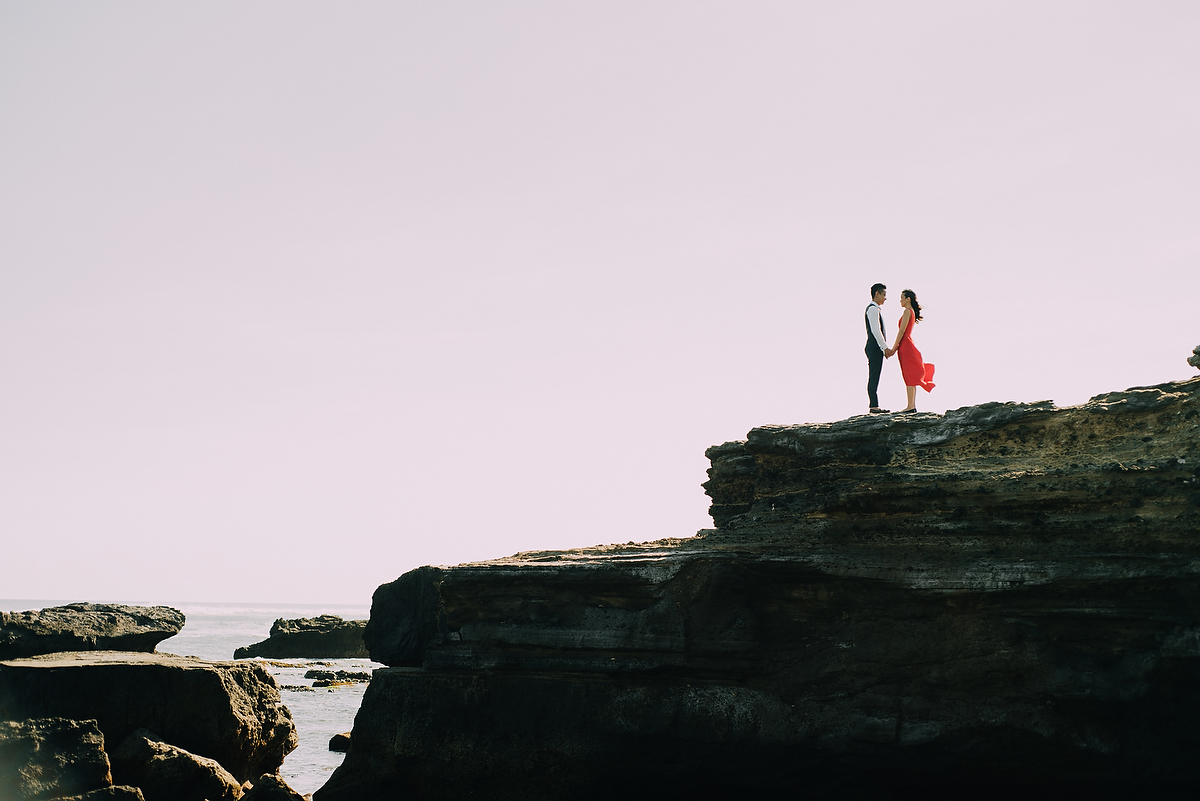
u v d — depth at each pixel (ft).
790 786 54.60
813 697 54.08
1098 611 48.91
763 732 53.83
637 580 57.16
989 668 50.39
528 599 60.80
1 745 54.90
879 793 53.72
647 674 56.59
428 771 59.82
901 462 57.31
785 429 62.85
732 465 68.03
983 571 50.98
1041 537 50.93
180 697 65.62
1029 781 50.44
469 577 61.93
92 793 56.13
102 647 75.61
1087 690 47.57
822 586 55.67
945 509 53.57
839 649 54.65
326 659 222.28
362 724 63.41
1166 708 48.08
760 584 57.26
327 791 63.31
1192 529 47.26
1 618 71.97
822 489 58.80
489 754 58.54
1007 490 51.78
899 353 63.36
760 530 60.39
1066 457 52.47
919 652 52.19
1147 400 51.16
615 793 56.90
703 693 55.42
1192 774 47.47
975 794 52.24
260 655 221.66
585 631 58.03
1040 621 50.60
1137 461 49.62
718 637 56.03
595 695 57.16
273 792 59.77
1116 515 49.14
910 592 52.85
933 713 51.11
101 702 62.95
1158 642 47.91
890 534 54.85
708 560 56.80
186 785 60.95
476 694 59.82
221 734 66.59
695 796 56.39
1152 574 47.42
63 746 57.31
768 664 55.77
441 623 66.33
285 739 76.38
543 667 59.16
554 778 57.00
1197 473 47.62
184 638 305.32
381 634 75.36
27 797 53.78
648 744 55.57
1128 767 48.06
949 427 56.39
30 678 61.98
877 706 52.47
